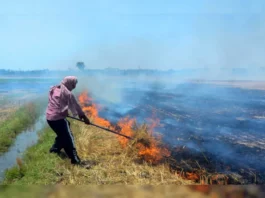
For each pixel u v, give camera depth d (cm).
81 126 921
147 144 641
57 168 549
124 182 476
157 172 512
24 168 580
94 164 575
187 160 571
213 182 463
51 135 865
